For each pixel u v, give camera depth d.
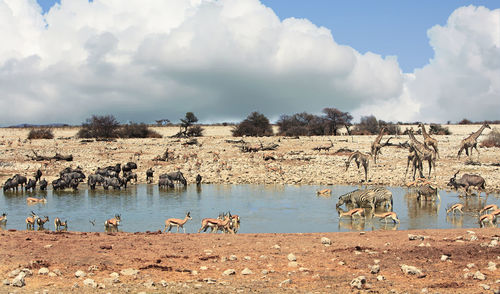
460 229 16.53
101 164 42.47
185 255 12.94
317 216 21.31
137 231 18.31
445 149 50.75
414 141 33.19
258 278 10.77
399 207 23.72
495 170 37.34
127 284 10.16
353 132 77.44
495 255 12.27
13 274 10.64
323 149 52.62
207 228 18.58
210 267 11.71
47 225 19.58
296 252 13.28
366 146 54.56
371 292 9.66
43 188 31.61
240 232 17.98
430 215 21.31
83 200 26.70
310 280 10.58
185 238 15.27
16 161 43.75
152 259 12.37
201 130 72.69
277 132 80.19
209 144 56.41
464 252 12.66
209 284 10.26
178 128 85.44
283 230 18.31
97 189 31.86
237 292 9.66
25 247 13.51
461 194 27.95
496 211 18.58
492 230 16.19
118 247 13.71
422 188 25.64
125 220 20.62
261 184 33.62
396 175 35.78
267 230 18.33
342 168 39.72
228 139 60.84
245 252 13.30
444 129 73.06
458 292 9.54
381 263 11.95
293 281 10.48
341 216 20.47
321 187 31.67
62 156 44.53
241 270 11.48
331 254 12.97
